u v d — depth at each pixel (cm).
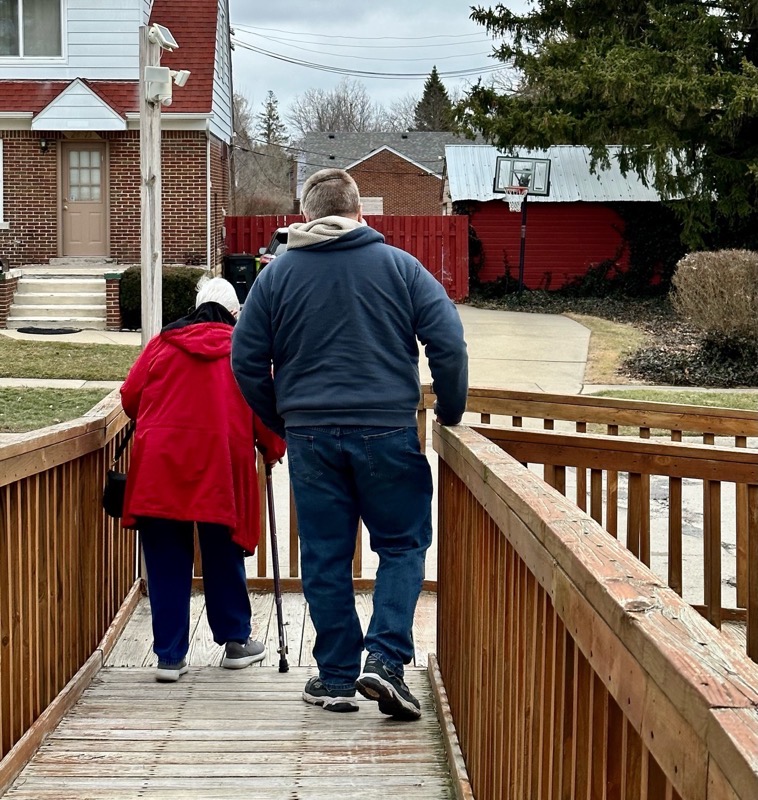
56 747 344
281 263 359
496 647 277
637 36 2238
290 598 523
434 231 2492
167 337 411
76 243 2134
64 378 1262
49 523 371
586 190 2512
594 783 178
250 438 409
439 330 346
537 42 2372
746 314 1331
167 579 412
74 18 2089
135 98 2100
